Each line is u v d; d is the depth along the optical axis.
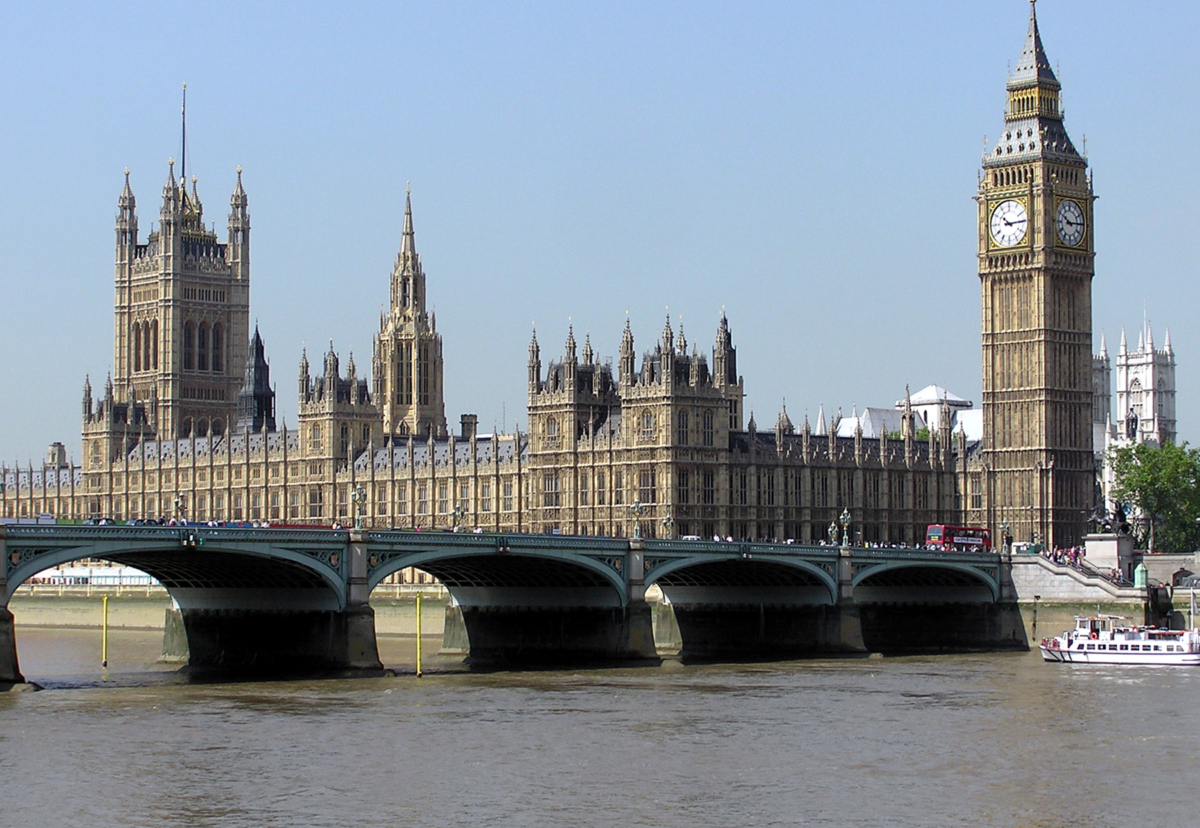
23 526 178.50
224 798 130.75
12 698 178.12
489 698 182.38
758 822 124.38
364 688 190.00
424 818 125.12
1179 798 131.88
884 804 129.75
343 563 198.88
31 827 122.69
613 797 131.75
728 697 185.25
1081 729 163.00
